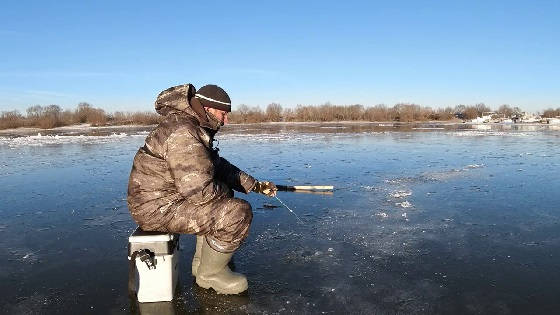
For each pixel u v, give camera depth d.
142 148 2.86
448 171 8.80
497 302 2.81
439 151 13.05
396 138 19.23
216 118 3.04
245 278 3.00
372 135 21.70
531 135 20.83
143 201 2.79
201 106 2.94
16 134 33.03
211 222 2.81
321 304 2.81
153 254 2.79
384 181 7.61
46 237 4.50
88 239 4.39
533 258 3.62
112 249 4.05
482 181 7.50
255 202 5.88
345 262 3.55
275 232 4.41
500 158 11.05
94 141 20.94
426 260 3.59
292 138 20.00
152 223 2.82
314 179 7.95
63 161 12.09
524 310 2.70
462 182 7.42
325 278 3.22
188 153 2.70
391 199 6.02
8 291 3.13
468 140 17.67
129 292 3.00
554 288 3.02
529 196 6.15
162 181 2.80
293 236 4.27
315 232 4.40
